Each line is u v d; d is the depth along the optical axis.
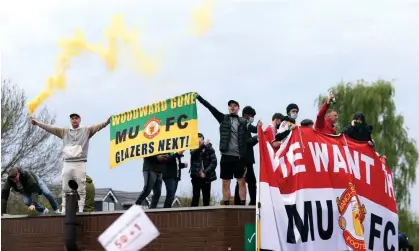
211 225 12.10
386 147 32.34
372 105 32.56
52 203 14.38
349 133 13.28
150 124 13.40
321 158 12.13
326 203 11.92
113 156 13.85
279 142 12.20
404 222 32.00
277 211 11.48
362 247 12.17
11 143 30.97
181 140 12.97
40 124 13.86
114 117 13.87
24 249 13.73
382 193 13.12
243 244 12.05
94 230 13.09
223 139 12.59
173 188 13.46
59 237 13.45
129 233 6.36
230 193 12.67
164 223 12.51
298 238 11.55
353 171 12.60
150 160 13.30
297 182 11.80
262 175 11.52
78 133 13.67
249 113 12.94
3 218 13.98
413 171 32.22
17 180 14.15
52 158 32.53
